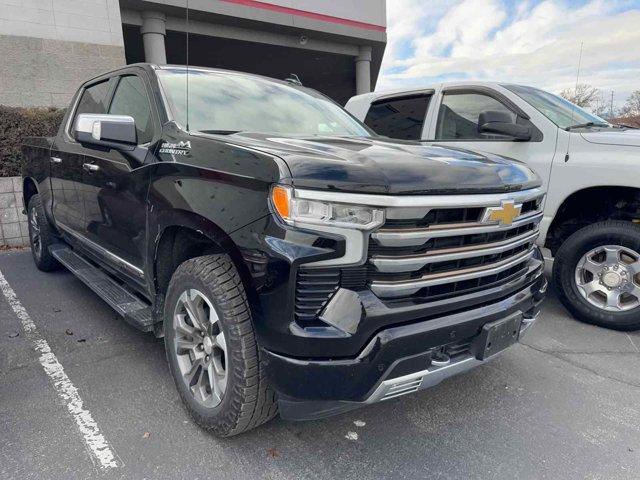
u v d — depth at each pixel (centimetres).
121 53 966
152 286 281
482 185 226
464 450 244
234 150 225
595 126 446
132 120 284
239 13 1342
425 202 204
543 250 522
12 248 670
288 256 192
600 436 258
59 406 273
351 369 197
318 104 372
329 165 202
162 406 274
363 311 197
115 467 225
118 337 364
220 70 357
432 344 213
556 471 230
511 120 419
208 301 230
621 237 383
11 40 853
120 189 302
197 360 250
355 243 196
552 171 411
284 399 211
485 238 230
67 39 906
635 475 228
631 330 392
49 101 898
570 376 323
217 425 236
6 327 381
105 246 349
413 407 283
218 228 219
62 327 382
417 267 207
